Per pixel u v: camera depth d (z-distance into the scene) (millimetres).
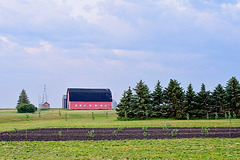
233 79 69125
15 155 19422
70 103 112625
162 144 23047
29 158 18531
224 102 67625
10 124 47188
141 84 68438
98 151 20438
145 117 65688
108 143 23672
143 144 23094
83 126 40281
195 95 67938
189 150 20516
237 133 30250
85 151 20469
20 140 25781
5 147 22234
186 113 64750
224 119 61750
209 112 68375
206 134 28453
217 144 22828
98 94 119000
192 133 30453
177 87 67188
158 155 18922
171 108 65938
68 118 67125
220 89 69188
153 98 69688
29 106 86312
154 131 32656
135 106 66438
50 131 33625
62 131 33500
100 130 34344
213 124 42562
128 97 66312
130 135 28781
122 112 63844
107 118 67625
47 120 60844
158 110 67938
